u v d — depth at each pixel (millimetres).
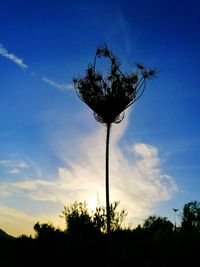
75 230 17594
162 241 30500
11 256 21828
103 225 17516
